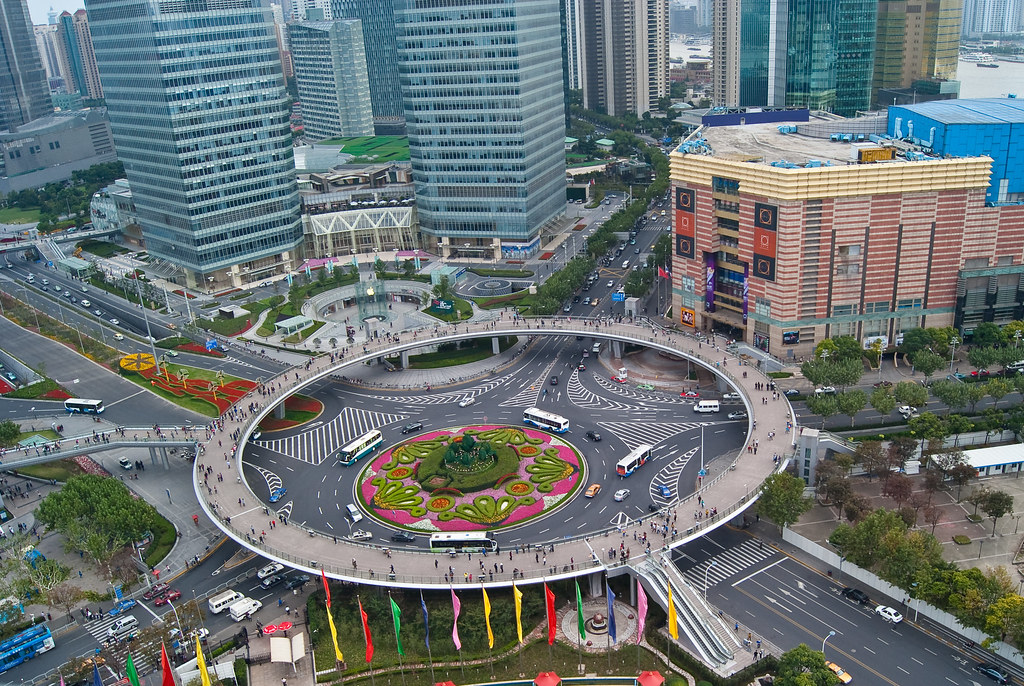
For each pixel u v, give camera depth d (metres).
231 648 188.25
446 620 188.00
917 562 184.50
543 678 171.62
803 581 198.50
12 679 185.25
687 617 184.12
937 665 172.50
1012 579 190.00
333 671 180.00
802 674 163.38
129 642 192.12
